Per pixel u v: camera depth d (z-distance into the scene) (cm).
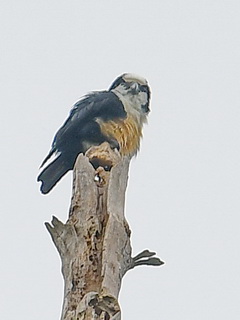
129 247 1032
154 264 1059
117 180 1072
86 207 1042
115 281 986
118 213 1041
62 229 1026
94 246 1012
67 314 977
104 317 956
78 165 1070
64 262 1020
